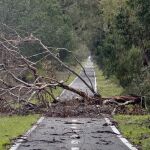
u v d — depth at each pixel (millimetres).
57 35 93250
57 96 63688
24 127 34844
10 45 53656
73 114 43312
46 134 30984
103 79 118000
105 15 97188
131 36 53219
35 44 75250
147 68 47156
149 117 40188
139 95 46781
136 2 45312
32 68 47906
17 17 74500
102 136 30125
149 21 44812
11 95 45500
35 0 83375
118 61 59375
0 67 49781
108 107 45156
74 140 28125
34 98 52812
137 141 27812
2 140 27703
